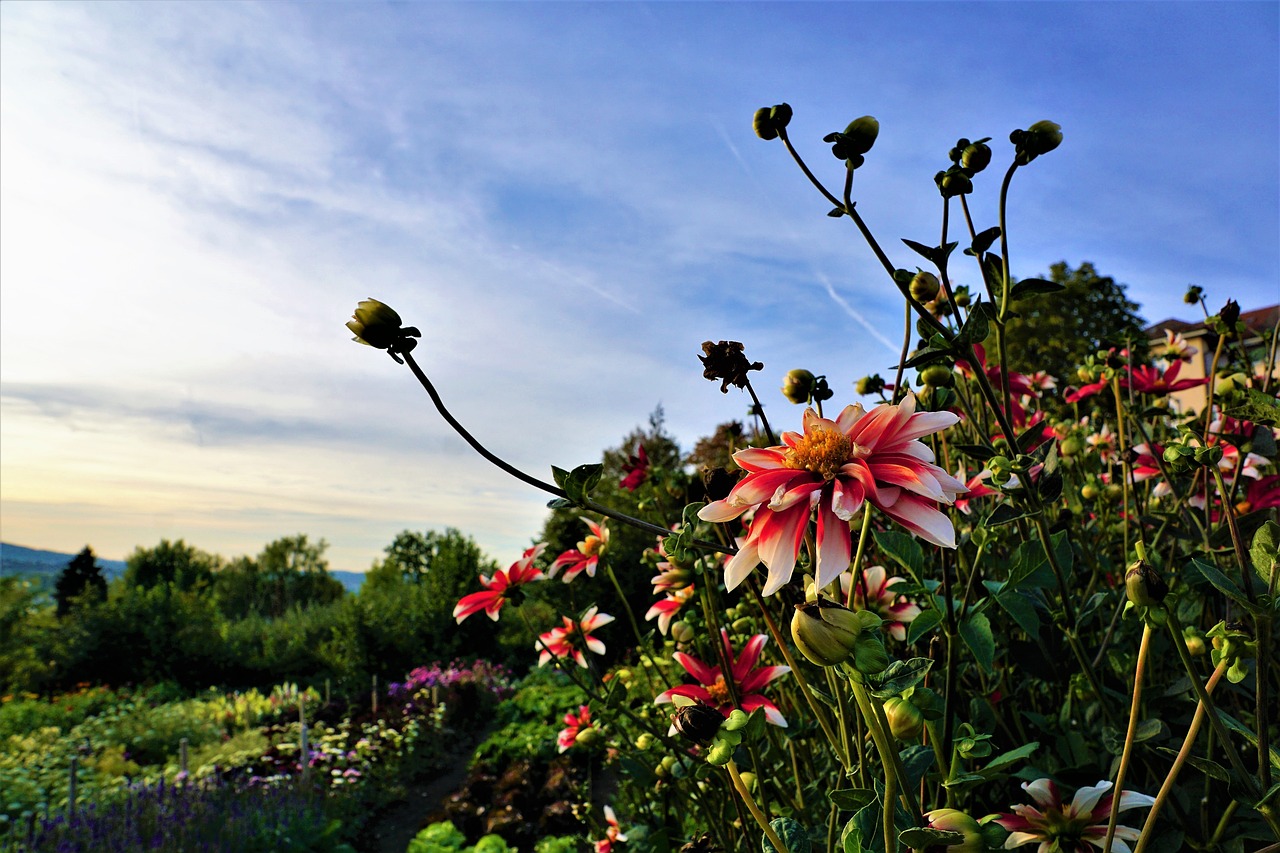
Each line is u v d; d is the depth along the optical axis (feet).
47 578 103.45
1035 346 48.75
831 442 3.25
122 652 47.85
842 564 2.99
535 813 19.44
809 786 5.50
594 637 7.18
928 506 2.93
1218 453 4.09
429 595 50.78
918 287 5.12
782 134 4.41
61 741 32.68
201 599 55.42
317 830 20.42
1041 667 4.83
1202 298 7.70
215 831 19.30
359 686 45.52
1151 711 4.48
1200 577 4.53
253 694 41.37
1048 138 4.16
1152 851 3.79
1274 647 4.40
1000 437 6.91
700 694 5.15
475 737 32.65
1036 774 4.19
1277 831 2.84
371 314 3.56
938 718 3.58
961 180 4.25
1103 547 6.80
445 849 18.37
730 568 3.27
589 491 3.74
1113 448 8.25
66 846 18.02
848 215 4.31
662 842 6.57
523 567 7.22
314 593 110.83
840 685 3.55
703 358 4.53
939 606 4.07
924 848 2.48
